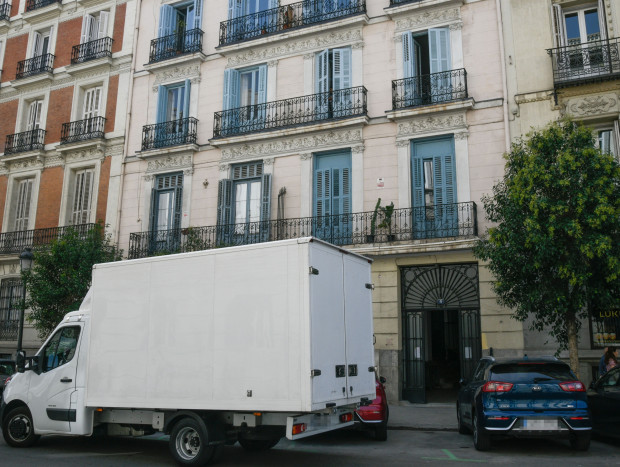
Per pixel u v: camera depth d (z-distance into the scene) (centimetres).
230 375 800
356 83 1886
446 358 1964
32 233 2319
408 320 1722
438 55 1783
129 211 2161
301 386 746
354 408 884
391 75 1842
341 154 1880
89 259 1772
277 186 1928
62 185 2320
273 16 2072
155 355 871
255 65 2077
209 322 836
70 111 2397
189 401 827
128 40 2339
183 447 855
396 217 1731
